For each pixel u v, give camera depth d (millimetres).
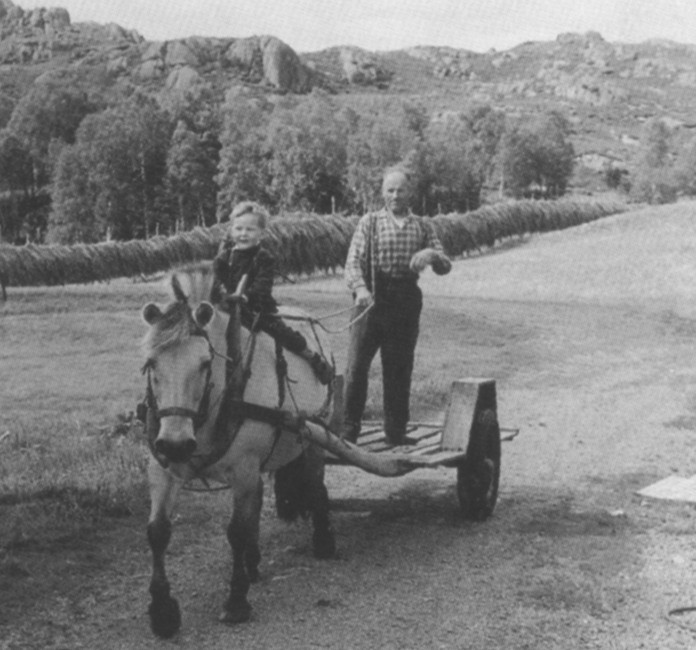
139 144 122000
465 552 7695
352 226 44812
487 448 8688
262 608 6312
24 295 25812
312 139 119812
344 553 7645
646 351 25438
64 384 16047
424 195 121188
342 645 5691
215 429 6004
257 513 6289
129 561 7230
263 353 6578
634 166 181375
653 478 10836
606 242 51562
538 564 7387
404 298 8547
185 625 5988
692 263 43812
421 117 157875
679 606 6449
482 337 25359
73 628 5879
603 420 15227
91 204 118688
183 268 6168
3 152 140125
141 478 9367
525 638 5832
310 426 6762
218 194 116250
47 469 9688
